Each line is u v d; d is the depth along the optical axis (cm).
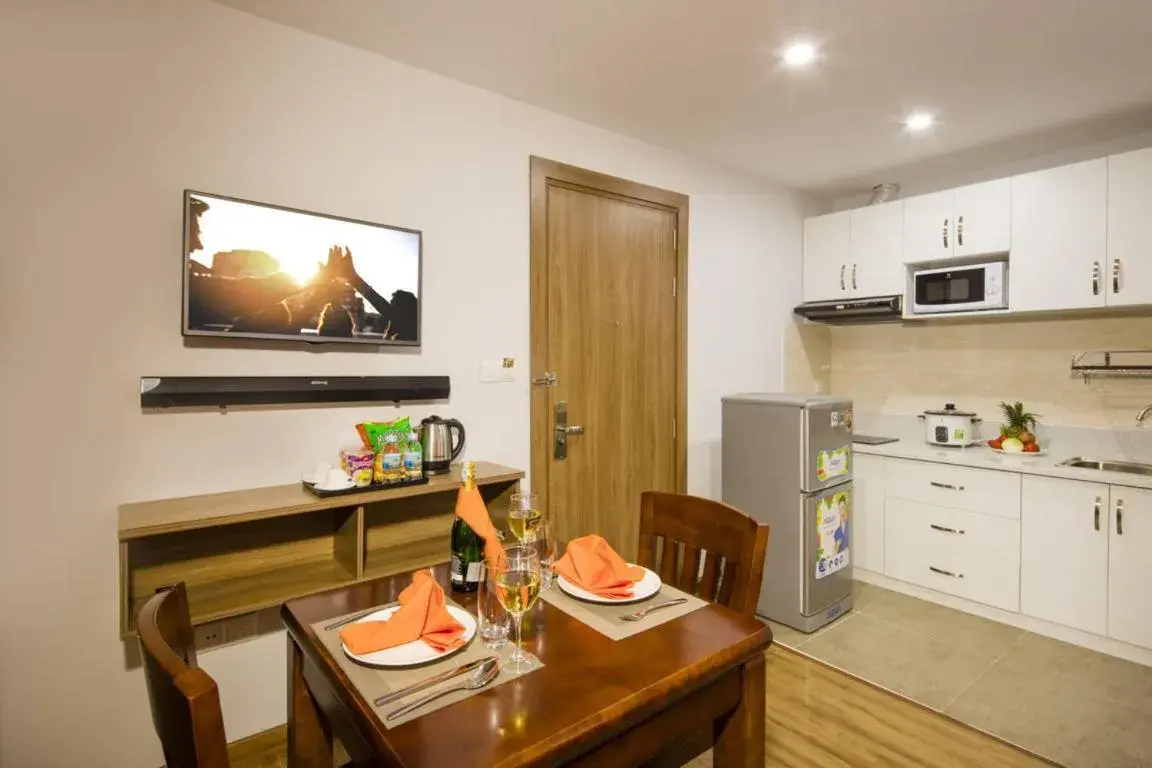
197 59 185
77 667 172
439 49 217
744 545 143
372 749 87
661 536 168
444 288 238
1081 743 200
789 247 385
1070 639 269
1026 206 292
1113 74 236
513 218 258
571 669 103
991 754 195
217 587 185
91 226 170
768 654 262
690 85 245
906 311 341
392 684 98
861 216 360
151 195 179
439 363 238
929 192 360
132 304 176
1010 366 334
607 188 290
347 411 216
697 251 334
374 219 220
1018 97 256
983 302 307
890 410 387
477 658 107
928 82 242
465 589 138
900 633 280
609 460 298
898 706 222
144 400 174
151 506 174
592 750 92
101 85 171
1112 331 299
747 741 116
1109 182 267
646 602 130
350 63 214
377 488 193
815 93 253
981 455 311
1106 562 256
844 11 193
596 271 290
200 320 183
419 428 227
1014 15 195
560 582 138
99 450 173
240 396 190
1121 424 296
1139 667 248
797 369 392
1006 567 286
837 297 373
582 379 286
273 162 199
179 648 98
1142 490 245
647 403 313
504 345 257
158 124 179
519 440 263
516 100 258
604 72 234
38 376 165
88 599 173
